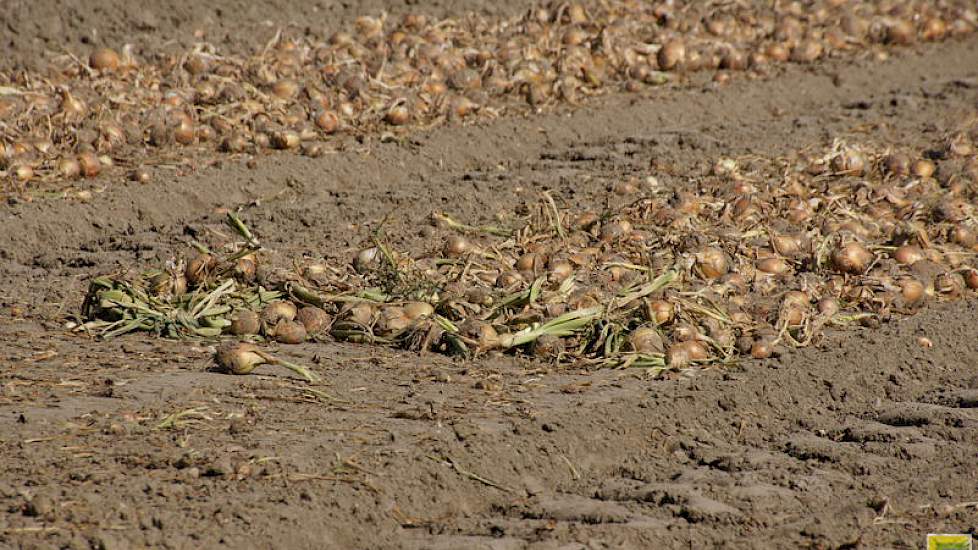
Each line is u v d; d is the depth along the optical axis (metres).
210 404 16.45
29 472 14.05
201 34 36.94
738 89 39.06
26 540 12.45
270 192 28.95
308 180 29.55
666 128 34.97
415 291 20.47
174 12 38.19
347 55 36.47
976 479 15.61
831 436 17.09
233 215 21.33
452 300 20.03
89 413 15.95
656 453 16.30
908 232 24.31
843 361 19.27
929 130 33.25
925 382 19.16
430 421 16.12
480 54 37.84
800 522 14.30
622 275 21.61
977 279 23.39
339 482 14.21
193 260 20.89
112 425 15.36
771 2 47.34
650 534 13.84
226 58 35.22
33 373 17.58
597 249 22.77
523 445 15.59
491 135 33.22
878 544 13.87
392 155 31.33
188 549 12.67
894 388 18.72
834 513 14.64
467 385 17.70
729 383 18.05
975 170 28.77
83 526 12.84
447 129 33.44
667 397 17.38
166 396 16.70
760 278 22.33
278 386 17.33
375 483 14.25
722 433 16.97
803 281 21.80
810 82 40.72
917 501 15.02
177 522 13.05
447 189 28.39
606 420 16.48
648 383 18.14
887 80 41.75
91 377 17.50
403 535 13.80
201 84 33.34
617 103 37.09
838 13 47.78
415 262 21.78
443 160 31.59
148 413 16.02
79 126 30.61
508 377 18.17
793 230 24.67
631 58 40.06
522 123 34.38
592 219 24.33
